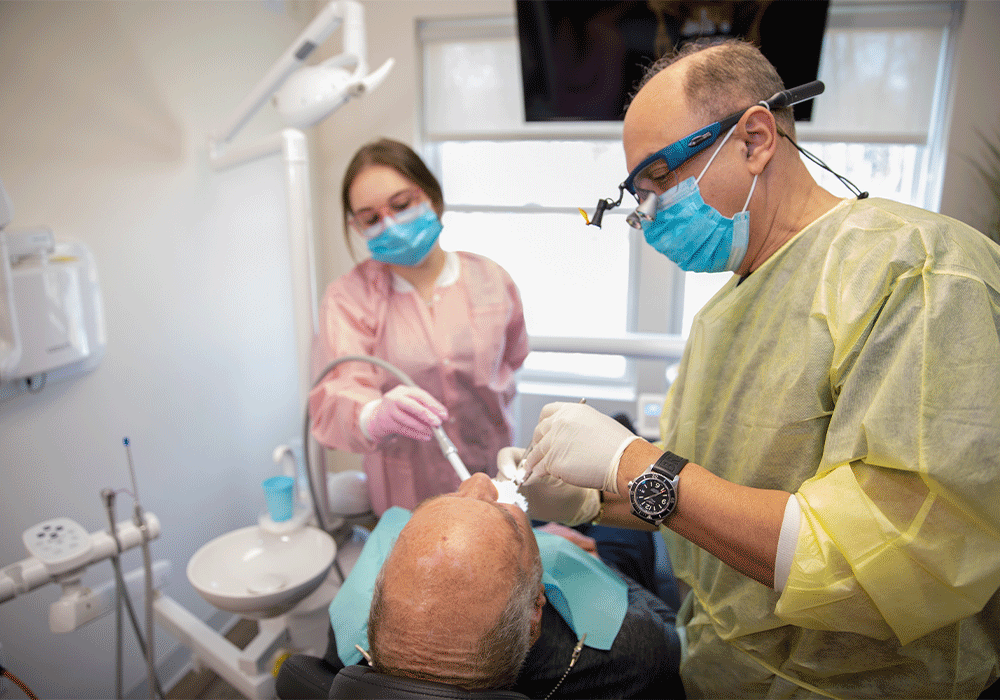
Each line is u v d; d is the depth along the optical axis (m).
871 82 2.39
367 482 1.92
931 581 0.62
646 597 1.15
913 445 0.62
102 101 1.60
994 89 2.24
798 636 0.81
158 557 1.90
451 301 1.64
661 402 2.40
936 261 0.66
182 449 1.96
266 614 1.45
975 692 0.77
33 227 1.43
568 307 2.99
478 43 2.58
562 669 0.93
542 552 1.09
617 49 2.38
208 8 1.94
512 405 1.88
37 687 1.56
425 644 0.66
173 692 1.94
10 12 1.37
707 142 0.77
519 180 2.85
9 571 1.24
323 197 2.77
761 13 2.24
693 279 2.83
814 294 0.77
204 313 2.03
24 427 1.47
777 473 0.80
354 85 1.53
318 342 1.61
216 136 1.89
